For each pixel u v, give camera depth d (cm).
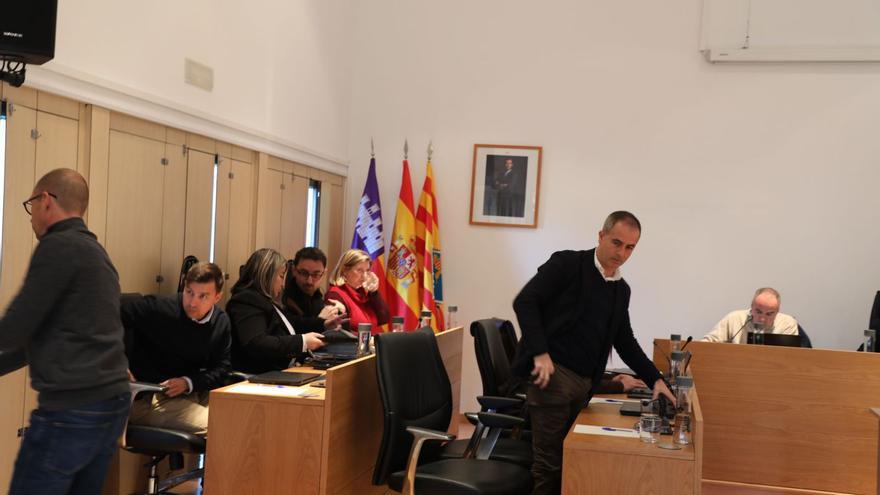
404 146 762
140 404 390
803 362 523
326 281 725
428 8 759
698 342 536
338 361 429
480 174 747
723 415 532
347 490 369
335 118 737
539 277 359
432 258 733
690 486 298
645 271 717
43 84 384
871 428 514
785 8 694
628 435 322
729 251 704
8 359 277
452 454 401
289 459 346
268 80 608
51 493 263
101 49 426
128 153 453
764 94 701
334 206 746
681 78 715
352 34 768
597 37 730
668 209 715
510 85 744
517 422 380
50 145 397
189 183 512
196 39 513
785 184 696
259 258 470
